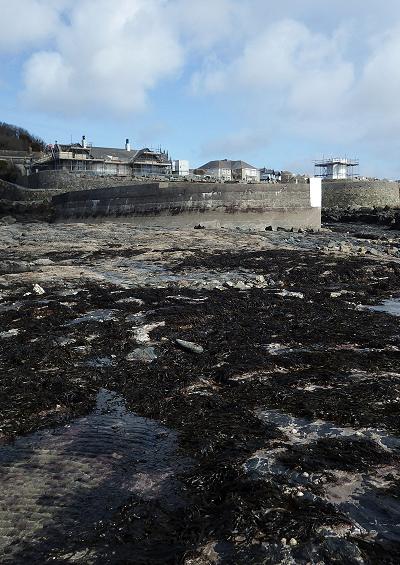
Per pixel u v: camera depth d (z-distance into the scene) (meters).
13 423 5.73
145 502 4.09
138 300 12.16
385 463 4.55
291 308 11.34
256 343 8.58
